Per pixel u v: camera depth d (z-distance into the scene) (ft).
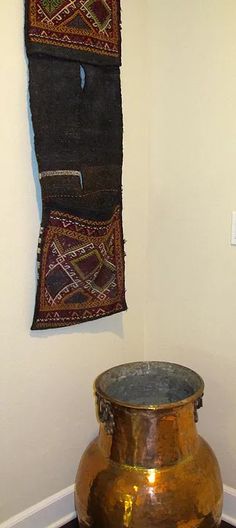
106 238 5.97
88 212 5.71
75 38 5.39
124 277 6.40
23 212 5.44
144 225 6.79
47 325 5.69
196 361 6.50
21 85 5.23
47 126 5.30
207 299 6.24
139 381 6.06
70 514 6.47
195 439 5.32
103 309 6.14
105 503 5.08
